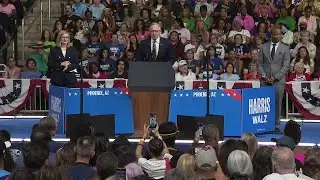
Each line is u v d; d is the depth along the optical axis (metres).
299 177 10.85
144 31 29.41
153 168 12.86
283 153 10.57
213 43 27.94
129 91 21.53
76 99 21.52
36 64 28.11
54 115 22.17
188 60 26.91
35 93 26.58
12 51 32.25
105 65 26.89
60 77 22.08
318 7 31.30
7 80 26.52
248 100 21.58
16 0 31.62
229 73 26.00
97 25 29.53
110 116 19.27
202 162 11.24
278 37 22.34
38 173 10.02
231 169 10.93
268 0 31.19
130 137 19.92
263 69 22.48
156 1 31.72
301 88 25.42
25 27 33.19
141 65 19.89
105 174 10.89
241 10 30.14
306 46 27.61
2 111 26.56
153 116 19.20
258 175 11.48
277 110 22.47
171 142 14.98
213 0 31.77
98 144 13.45
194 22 30.72
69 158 11.95
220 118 19.12
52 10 33.91
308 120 24.83
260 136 21.77
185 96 21.55
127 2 32.16
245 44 28.31
